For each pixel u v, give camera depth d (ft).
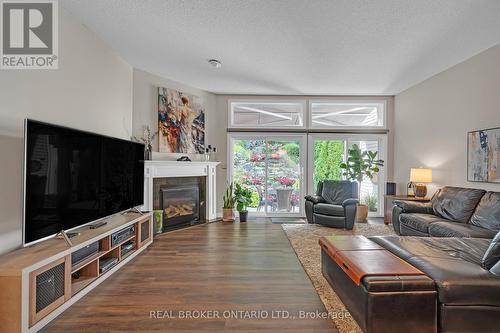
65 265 6.80
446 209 11.95
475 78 12.31
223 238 13.69
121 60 12.91
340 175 19.67
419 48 11.58
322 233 14.65
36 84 8.07
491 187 11.55
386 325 5.43
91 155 8.66
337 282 7.29
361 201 19.69
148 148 14.58
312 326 6.34
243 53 12.23
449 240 8.34
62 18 8.95
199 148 18.02
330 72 14.61
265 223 17.20
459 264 6.28
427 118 15.69
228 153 19.38
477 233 9.27
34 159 6.56
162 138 15.64
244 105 19.86
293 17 9.21
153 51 12.15
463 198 11.44
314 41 10.98
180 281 8.68
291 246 12.35
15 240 7.36
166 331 6.12
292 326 6.34
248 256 11.02
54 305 6.44
